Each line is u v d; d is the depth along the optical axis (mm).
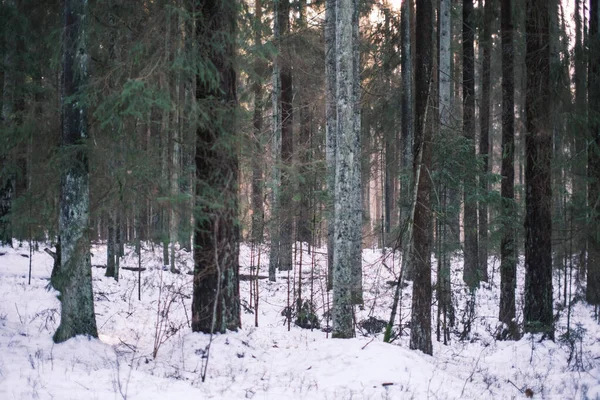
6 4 11555
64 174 9008
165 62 8320
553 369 10070
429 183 10773
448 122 14211
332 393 7387
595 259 11945
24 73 12930
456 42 22453
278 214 14023
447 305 13414
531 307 11852
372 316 13844
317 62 21562
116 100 8391
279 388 7609
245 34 10297
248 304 15242
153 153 8930
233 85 10039
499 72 22703
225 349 9375
